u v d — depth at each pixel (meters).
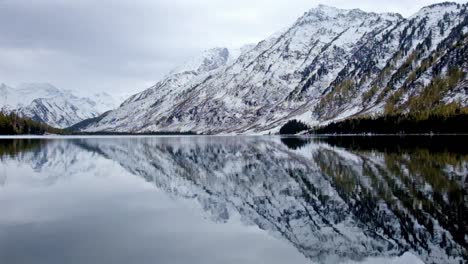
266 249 25.62
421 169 55.91
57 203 38.62
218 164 74.81
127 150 114.19
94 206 37.41
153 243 26.42
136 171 64.62
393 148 94.75
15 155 90.88
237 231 29.67
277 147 118.69
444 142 111.81
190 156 92.81
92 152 104.75
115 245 25.86
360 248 25.94
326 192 43.59
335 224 31.30
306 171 60.50
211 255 24.36
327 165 66.19
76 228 29.75
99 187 48.56
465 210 33.44
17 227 29.94
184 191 46.25
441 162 62.72
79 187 48.47
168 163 77.06
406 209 34.31
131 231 29.08
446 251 25.14
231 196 43.22
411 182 46.28
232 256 24.33
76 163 75.69
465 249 25.41
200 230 29.66
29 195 42.78
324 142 138.38
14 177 56.34
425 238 27.36
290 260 23.89
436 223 30.30
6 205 37.38
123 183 51.97
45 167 68.50
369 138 159.62
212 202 40.00
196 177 57.78
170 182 53.00
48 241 26.56
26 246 25.52
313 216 33.91
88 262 22.83
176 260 23.42
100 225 30.66
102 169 66.88
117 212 35.00
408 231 28.83
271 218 33.66
